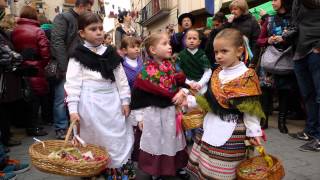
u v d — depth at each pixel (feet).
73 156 9.31
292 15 15.26
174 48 18.22
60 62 16.30
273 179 7.86
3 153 12.56
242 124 8.64
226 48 8.48
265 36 17.24
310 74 15.16
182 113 10.94
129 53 14.64
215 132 8.72
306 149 14.16
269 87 17.16
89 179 11.02
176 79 11.25
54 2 58.13
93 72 10.50
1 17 14.82
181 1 51.26
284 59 16.34
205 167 8.89
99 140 10.53
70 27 16.33
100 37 10.64
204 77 13.66
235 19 16.57
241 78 8.48
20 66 16.35
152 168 10.82
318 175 11.57
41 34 17.31
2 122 16.06
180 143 11.14
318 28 14.17
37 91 17.57
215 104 8.74
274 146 14.79
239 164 8.48
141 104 10.89
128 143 11.16
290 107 20.10
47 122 21.54
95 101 10.44
